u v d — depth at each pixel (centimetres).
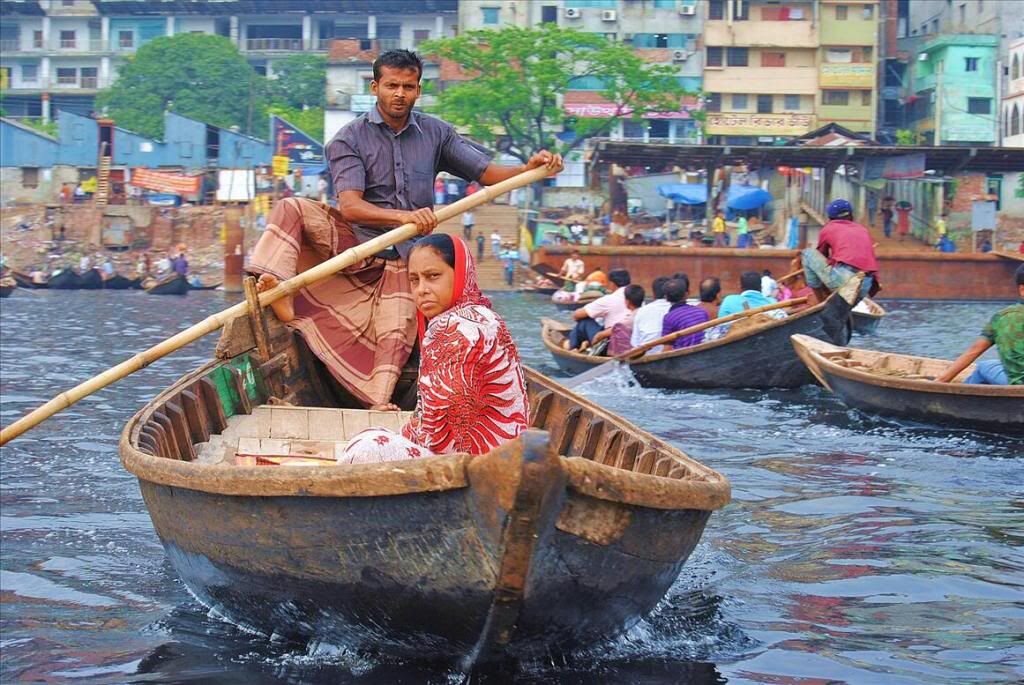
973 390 1016
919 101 5747
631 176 5103
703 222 4728
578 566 424
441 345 477
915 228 4544
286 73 6512
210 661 491
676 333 1408
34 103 7144
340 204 708
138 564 662
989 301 3775
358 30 6881
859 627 538
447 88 5175
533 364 1778
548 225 4631
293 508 436
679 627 537
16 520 764
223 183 5103
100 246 5162
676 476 533
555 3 5766
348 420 667
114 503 813
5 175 5456
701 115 5075
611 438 612
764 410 1247
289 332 735
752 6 5631
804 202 4572
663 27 5672
